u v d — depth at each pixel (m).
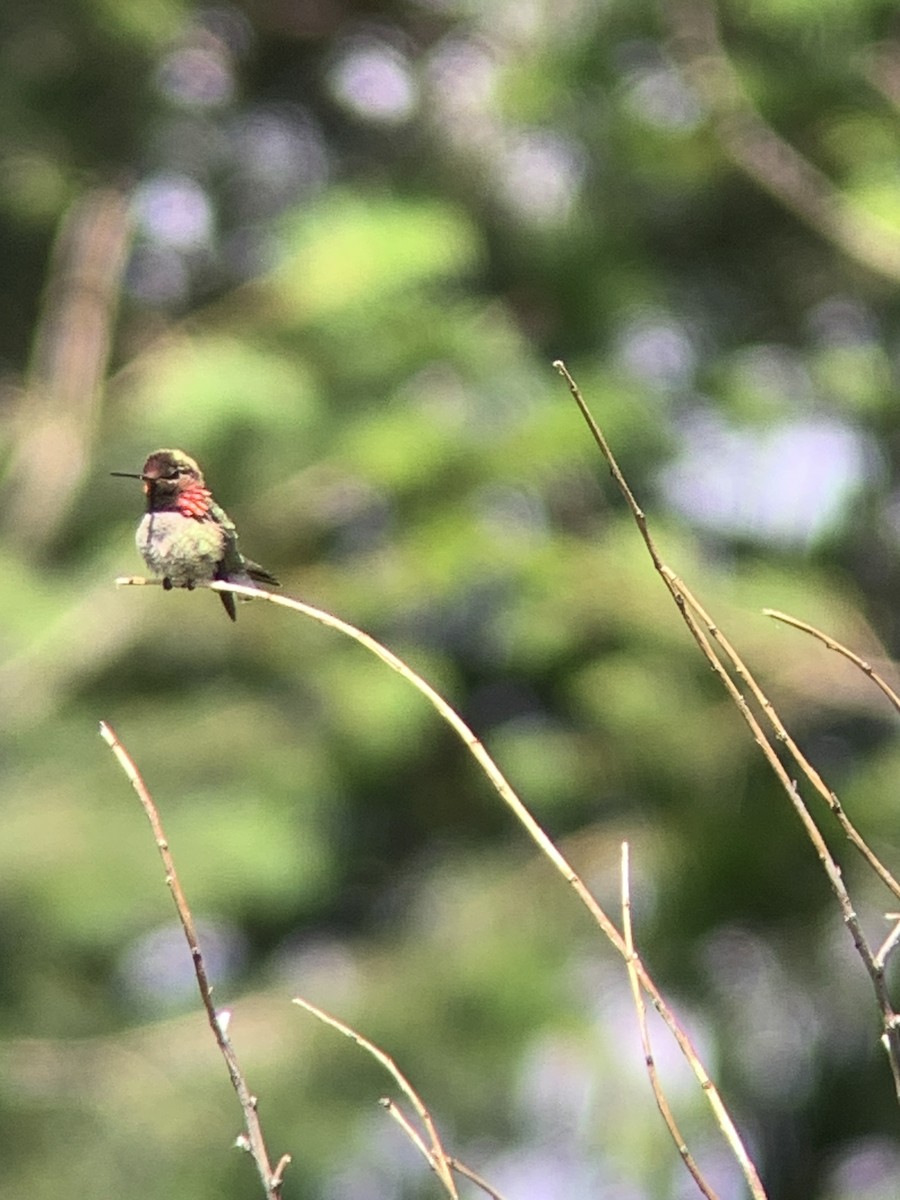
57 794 12.88
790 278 17.31
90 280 14.37
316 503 13.57
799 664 13.14
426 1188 11.81
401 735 13.48
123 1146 11.66
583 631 13.48
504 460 12.52
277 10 17.53
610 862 13.92
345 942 14.88
